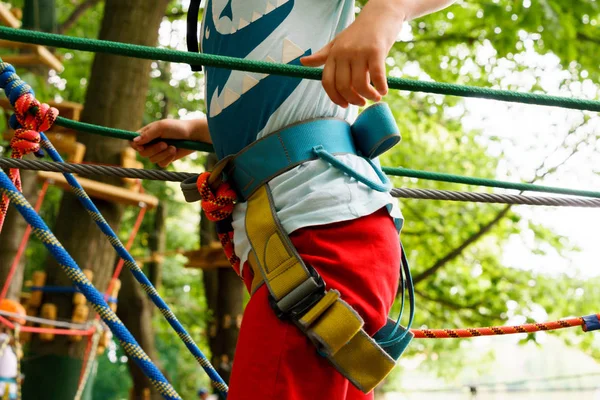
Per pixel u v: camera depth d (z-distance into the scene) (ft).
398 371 62.64
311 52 4.97
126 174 5.14
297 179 4.53
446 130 38.47
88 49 4.04
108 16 19.85
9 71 5.17
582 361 167.84
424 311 38.29
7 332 17.63
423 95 36.24
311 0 5.07
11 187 4.03
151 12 19.99
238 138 4.93
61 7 36.06
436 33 34.37
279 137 4.70
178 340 52.90
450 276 37.42
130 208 41.09
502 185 6.56
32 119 5.11
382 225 4.53
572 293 37.50
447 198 6.06
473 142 37.76
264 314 4.28
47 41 3.99
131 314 28.68
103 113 18.98
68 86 36.40
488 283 38.50
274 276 4.26
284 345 4.13
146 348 28.53
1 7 18.56
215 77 5.13
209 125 5.26
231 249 5.03
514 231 37.11
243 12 5.03
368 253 4.34
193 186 4.98
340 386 4.21
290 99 4.75
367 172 4.68
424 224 37.22
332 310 4.09
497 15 27.96
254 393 4.10
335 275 4.25
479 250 37.76
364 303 4.22
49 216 39.65
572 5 26.99
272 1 4.99
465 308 36.70
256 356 4.19
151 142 6.01
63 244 18.37
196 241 52.34
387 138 4.72
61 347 17.88
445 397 84.17
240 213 4.79
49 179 17.49
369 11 4.30
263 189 4.63
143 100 19.61
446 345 46.73
